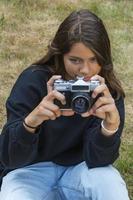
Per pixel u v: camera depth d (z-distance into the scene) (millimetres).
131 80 6059
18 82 3162
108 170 3119
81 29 2850
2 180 3240
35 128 2889
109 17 7496
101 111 2826
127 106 5551
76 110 2793
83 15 2916
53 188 3164
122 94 3207
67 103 2791
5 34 6836
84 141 3143
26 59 6340
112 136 2994
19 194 3023
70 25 2881
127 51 6668
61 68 3045
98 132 3014
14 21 7121
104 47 2910
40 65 3146
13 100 3105
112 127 2943
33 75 3121
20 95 3104
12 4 7496
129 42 6906
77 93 2762
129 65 6371
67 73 3033
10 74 6012
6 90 5711
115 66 6324
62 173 3211
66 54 2922
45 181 3170
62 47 2914
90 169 3127
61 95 2762
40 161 3238
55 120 3072
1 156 3092
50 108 2793
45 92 3098
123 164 4516
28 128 2869
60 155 3223
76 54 2873
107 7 7723
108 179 3070
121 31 7156
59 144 3166
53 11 7492
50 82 2846
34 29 7031
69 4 7691
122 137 5016
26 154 2973
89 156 3096
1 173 3271
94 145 3045
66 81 2793
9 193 3033
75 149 3236
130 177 4430
